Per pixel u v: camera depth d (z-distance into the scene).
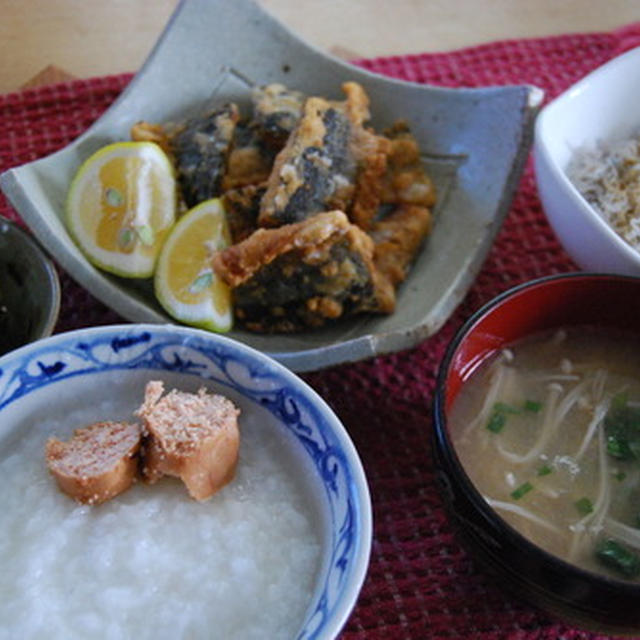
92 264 0.36
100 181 0.37
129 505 0.28
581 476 0.29
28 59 0.47
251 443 0.29
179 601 0.26
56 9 0.50
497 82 0.48
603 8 0.53
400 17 0.52
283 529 0.28
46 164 0.37
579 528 0.28
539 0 0.53
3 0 0.50
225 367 0.29
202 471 0.27
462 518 0.26
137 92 0.41
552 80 0.48
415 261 0.39
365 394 0.35
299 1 0.52
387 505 0.32
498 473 0.29
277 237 0.35
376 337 0.33
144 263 0.36
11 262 0.33
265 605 0.26
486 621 0.29
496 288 0.39
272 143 0.40
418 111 0.42
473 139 0.40
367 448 0.33
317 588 0.26
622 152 0.40
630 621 0.25
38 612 0.25
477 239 0.38
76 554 0.27
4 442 0.29
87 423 0.30
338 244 0.35
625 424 0.31
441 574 0.30
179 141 0.40
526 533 0.28
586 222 0.34
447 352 0.29
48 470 0.28
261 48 0.43
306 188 0.37
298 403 0.28
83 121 0.44
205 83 0.42
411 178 0.40
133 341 0.29
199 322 0.35
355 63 0.48
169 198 0.38
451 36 0.51
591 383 0.32
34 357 0.29
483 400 0.31
